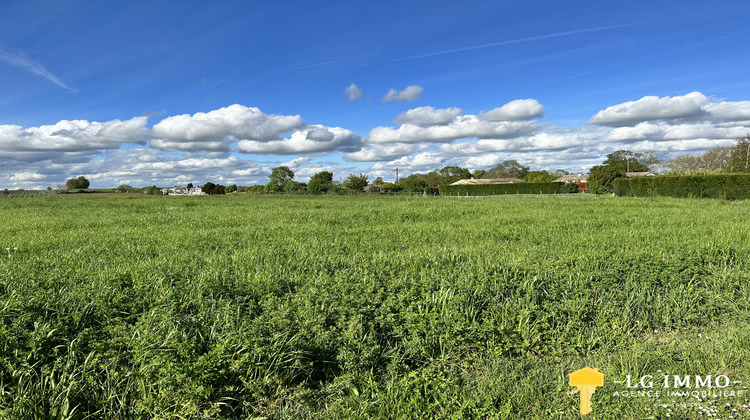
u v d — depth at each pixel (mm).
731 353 4297
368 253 8727
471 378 4094
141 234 11469
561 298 5637
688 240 9812
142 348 3666
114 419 3348
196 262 7441
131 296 5152
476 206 22312
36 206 25641
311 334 4320
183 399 3338
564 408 3471
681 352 4500
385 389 3828
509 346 4594
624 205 23266
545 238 10844
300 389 3760
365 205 25328
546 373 4117
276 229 12500
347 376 3926
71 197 39938
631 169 85875
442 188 67500
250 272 6457
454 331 4500
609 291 5980
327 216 16844
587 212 18578
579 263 7219
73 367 3660
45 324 4016
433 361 4355
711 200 27922
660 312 5680
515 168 108250
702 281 6617
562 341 4734
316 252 8664
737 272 6871
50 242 9805
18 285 5371
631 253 7867
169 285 5566
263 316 4629
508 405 3445
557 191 58281
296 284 6074
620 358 4262
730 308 5887
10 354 3551
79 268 6738
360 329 4359
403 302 5137
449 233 11859
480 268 6641
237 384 3738
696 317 5656
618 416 3377
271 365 3793
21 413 3086
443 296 5207
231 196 43406
